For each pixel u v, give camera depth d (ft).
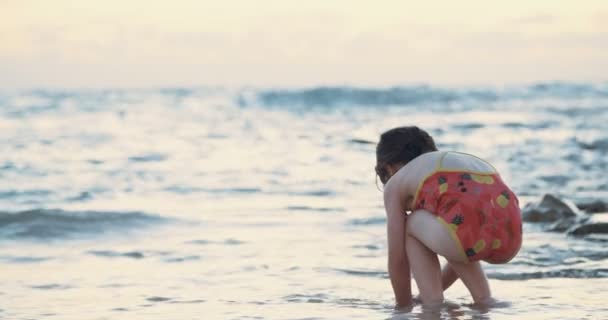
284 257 16.11
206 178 33.71
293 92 112.47
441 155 11.05
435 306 10.92
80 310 11.45
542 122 72.69
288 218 22.18
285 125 75.77
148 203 25.43
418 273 10.99
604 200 24.53
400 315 10.69
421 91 112.78
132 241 18.35
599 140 47.73
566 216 20.48
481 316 10.49
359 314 10.89
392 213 11.01
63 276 14.25
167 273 14.48
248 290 12.87
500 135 57.98
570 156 41.27
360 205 25.18
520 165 37.14
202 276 14.16
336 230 19.89
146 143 54.54
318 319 10.62
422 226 10.75
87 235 19.06
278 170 37.14
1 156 43.39
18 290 12.98
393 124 74.90
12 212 20.51
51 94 141.49
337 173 35.76
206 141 56.75
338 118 87.04
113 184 31.24
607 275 13.64
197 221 21.42
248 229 20.11
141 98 131.85
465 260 10.62
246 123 79.46
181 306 11.66
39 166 38.19
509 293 12.13
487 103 111.24
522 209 21.52
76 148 49.57
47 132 64.85
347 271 14.49
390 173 11.60
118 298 12.30
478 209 10.48
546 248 16.39
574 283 12.98
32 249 17.29
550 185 29.43
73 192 28.40
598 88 128.16
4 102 121.70
